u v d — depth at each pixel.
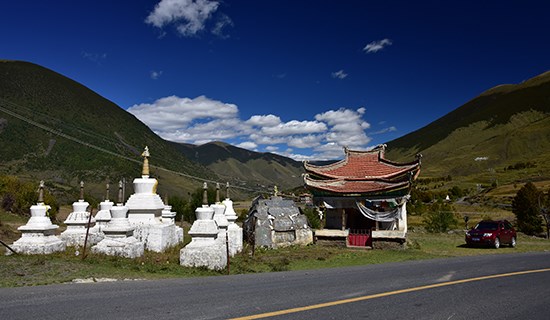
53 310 7.05
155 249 17.56
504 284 10.51
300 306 7.69
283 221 27.28
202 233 13.84
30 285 9.32
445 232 40.88
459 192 121.25
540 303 8.38
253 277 11.51
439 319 7.09
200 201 56.31
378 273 12.52
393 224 27.72
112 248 14.19
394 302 8.23
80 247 16.45
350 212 30.06
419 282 10.68
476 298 8.75
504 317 7.30
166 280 10.52
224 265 14.02
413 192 95.69
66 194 80.00
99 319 6.57
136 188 18.70
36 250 14.22
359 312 7.39
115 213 14.88
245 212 48.22
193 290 9.10
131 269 12.11
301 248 26.14
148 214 18.42
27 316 6.67
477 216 73.38
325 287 9.78
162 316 6.82
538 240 33.12
